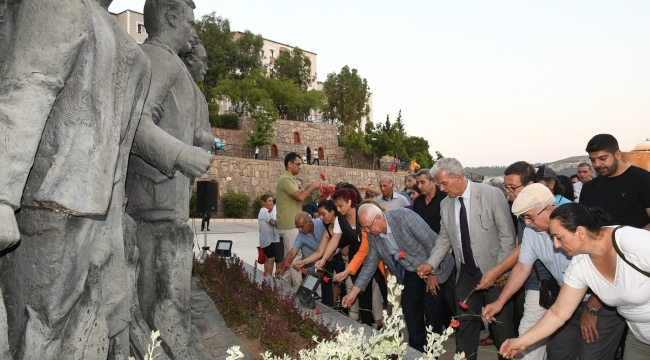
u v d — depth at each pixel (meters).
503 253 4.01
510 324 4.16
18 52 1.99
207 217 7.73
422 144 58.44
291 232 6.85
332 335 4.11
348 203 4.86
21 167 1.87
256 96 39.25
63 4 2.05
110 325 2.47
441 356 5.00
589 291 3.46
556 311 2.86
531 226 3.36
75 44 2.06
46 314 2.08
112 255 2.47
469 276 4.22
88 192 2.14
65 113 2.11
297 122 41.62
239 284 5.58
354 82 60.50
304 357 2.21
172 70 3.38
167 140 3.05
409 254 4.43
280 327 4.12
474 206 4.07
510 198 4.30
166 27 3.53
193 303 4.76
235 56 46.78
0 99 1.90
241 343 4.08
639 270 2.60
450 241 4.28
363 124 74.38
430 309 4.51
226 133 35.91
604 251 2.70
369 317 5.36
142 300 3.33
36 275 2.06
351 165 45.44
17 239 1.83
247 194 29.30
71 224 2.13
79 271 2.20
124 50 2.37
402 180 42.34
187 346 3.34
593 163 4.18
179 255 3.32
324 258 5.19
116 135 2.30
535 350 3.72
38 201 2.03
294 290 5.90
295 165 6.91
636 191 4.03
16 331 2.09
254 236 17.12
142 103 2.73
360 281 4.60
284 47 62.38
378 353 2.10
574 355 3.65
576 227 2.67
